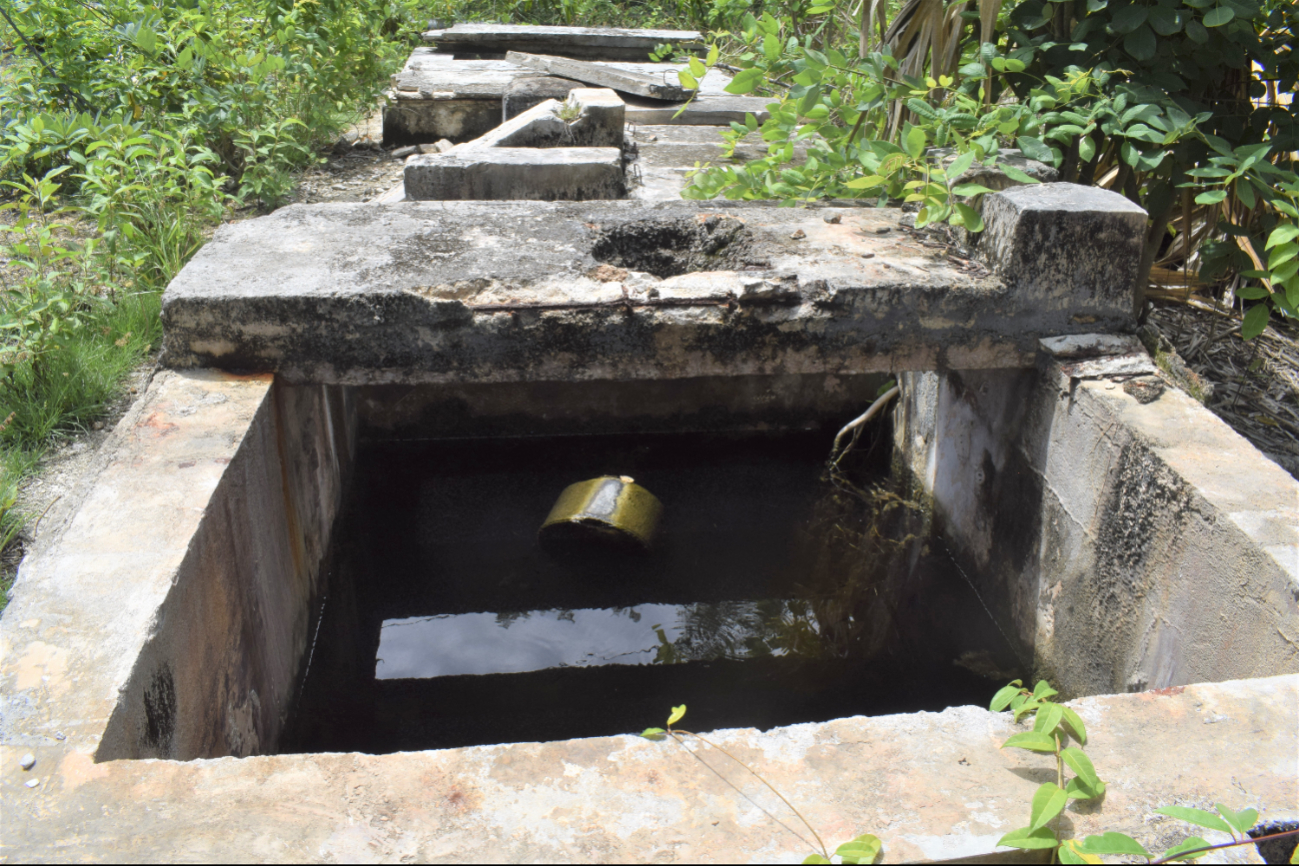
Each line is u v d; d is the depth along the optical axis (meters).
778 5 8.06
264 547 2.89
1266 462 2.57
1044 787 1.63
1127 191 3.95
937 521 4.30
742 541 4.32
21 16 6.21
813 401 5.06
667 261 3.78
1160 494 2.61
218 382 2.94
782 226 3.68
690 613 3.84
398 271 3.14
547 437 5.01
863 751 1.78
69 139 4.59
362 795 1.64
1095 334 3.24
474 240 3.47
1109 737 1.82
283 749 3.06
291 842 1.54
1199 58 3.44
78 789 1.61
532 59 7.62
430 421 4.86
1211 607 2.38
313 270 3.12
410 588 3.96
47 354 3.67
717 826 1.60
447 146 7.16
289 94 6.82
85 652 1.86
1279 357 4.34
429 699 3.35
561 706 3.31
